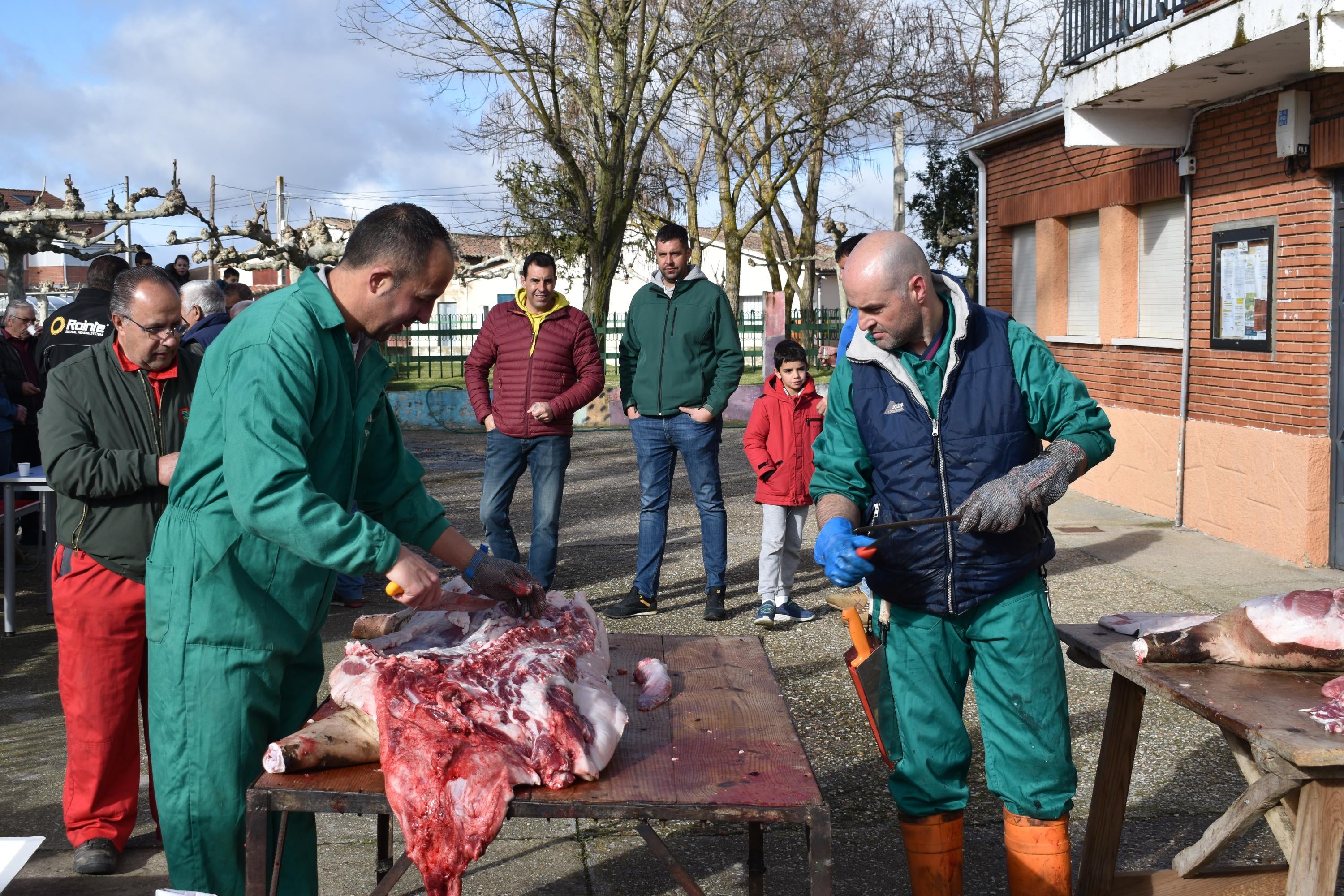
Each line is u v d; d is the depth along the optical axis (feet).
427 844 7.22
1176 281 31.73
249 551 8.58
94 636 11.55
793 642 20.15
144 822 13.20
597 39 69.15
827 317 75.15
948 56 80.23
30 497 25.98
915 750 10.09
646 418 21.68
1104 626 10.83
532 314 21.12
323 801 7.45
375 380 9.16
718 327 21.36
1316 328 24.95
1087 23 29.17
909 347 9.81
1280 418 26.20
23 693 17.67
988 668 9.84
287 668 9.29
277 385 8.09
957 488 9.60
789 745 8.41
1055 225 37.91
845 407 10.36
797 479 20.71
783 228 106.01
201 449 8.57
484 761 7.37
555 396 21.21
